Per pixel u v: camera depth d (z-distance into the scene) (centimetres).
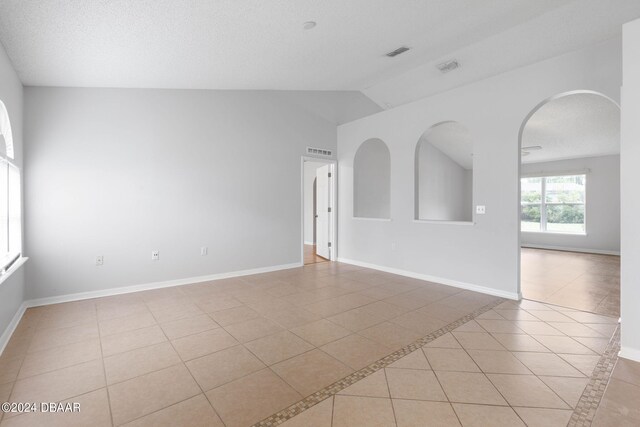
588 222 782
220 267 484
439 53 396
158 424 168
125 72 354
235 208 497
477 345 261
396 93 526
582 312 338
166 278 440
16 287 311
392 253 521
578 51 332
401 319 318
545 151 762
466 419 172
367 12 285
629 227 235
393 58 399
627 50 232
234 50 331
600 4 295
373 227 552
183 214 451
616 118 555
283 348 255
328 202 640
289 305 361
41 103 360
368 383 206
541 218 867
